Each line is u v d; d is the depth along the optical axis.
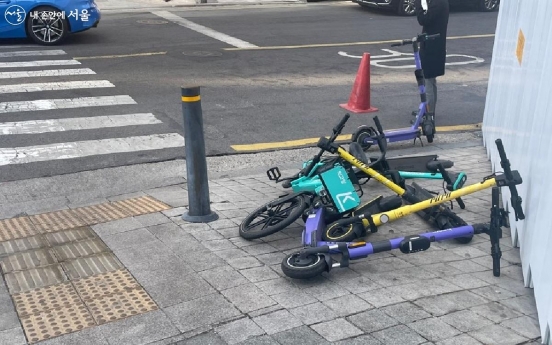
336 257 4.59
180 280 4.23
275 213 4.99
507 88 6.21
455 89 10.91
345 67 12.09
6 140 7.63
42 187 6.44
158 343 3.51
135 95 9.73
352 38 15.05
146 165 7.11
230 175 6.88
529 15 5.28
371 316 3.72
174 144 7.77
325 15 18.78
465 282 4.18
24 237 5.08
